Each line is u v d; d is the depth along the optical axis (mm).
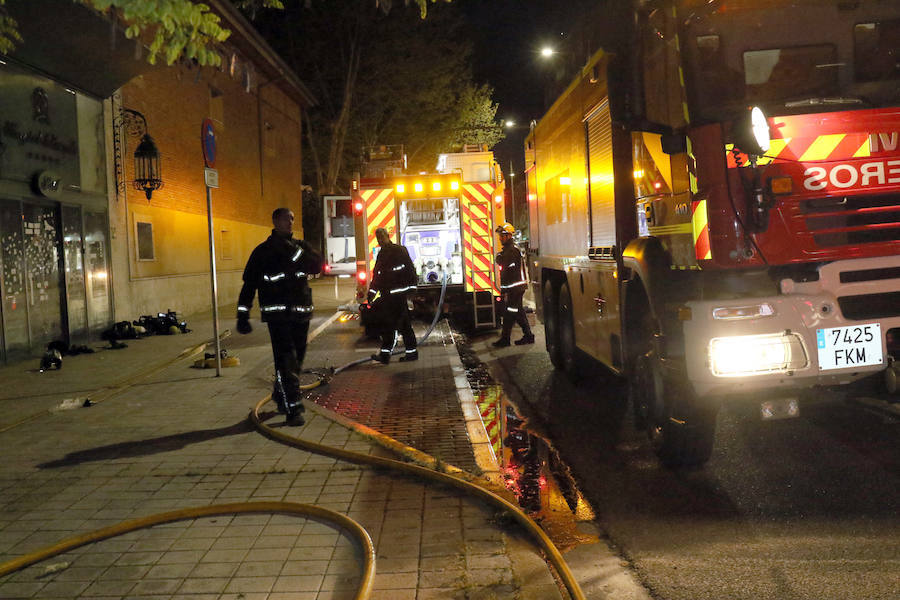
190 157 19719
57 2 10852
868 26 5348
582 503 5004
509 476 5641
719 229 4746
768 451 5836
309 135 39438
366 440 6379
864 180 4766
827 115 4750
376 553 4070
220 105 22562
